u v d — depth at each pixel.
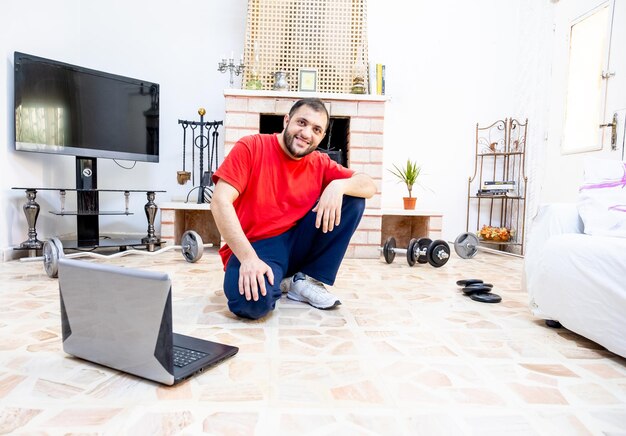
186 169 3.36
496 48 3.43
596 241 1.18
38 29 2.69
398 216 3.42
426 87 3.43
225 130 2.88
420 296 1.77
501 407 0.82
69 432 0.69
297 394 0.85
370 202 2.97
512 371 1.00
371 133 2.94
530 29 3.29
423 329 1.31
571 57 2.95
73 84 2.61
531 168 3.17
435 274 2.33
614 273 1.09
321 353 1.08
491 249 3.36
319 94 2.88
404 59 3.41
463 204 3.50
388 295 1.78
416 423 0.75
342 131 3.18
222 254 1.52
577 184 2.86
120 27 3.25
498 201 3.50
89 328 0.95
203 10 3.31
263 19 3.12
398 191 3.47
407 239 3.44
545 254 1.35
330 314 1.46
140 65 3.29
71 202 3.18
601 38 2.71
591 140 2.78
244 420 0.74
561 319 1.27
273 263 1.40
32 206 2.42
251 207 1.42
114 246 2.74
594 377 0.97
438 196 3.49
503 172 3.48
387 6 3.38
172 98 3.32
